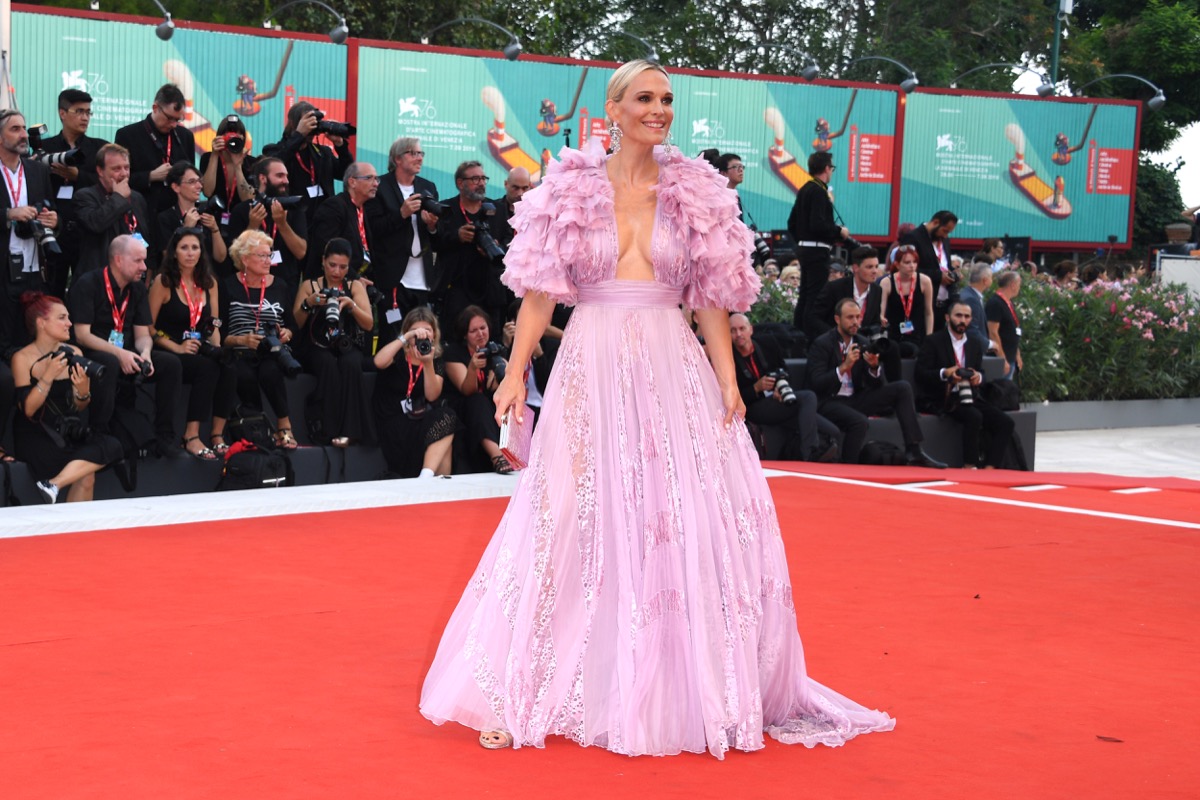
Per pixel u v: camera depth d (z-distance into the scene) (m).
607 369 3.81
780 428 10.83
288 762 3.48
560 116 20.92
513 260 3.84
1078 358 16.95
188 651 4.52
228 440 8.70
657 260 3.84
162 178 9.41
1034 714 4.07
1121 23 38.06
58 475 7.82
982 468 12.11
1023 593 5.81
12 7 17.22
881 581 5.98
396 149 9.90
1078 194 25.52
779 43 34.31
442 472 9.06
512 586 3.72
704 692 3.62
